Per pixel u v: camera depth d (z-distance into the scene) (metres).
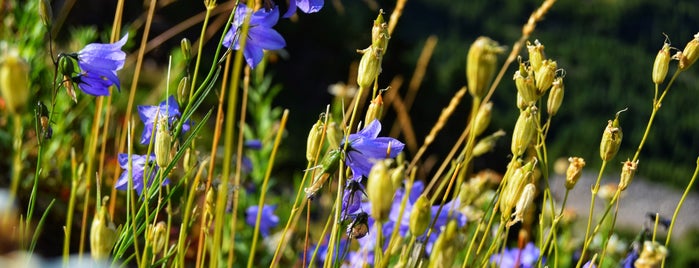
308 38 7.75
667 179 25.72
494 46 0.72
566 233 1.30
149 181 0.86
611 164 17.62
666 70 0.83
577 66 37.31
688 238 3.51
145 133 0.85
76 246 1.40
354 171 0.79
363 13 8.21
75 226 1.41
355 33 7.92
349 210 0.81
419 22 41.12
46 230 1.38
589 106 31.86
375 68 0.78
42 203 1.38
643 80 36.38
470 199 0.91
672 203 23.98
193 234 1.44
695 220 23.41
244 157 1.48
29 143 1.38
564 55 39.19
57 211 1.38
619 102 32.06
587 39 39.84
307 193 0.78
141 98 3.58
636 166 0.83
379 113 0.81
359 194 0.81
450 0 43.34
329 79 7.61
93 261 0.71
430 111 6.53
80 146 1.54
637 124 30.22
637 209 15.77
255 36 0.83
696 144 28.31
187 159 0.86
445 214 0.90
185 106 0.86
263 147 1.54
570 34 40.59
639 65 38.88
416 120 6.43
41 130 0.82
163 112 0.85
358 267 0.96
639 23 43.00
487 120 0.79
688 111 29.58
